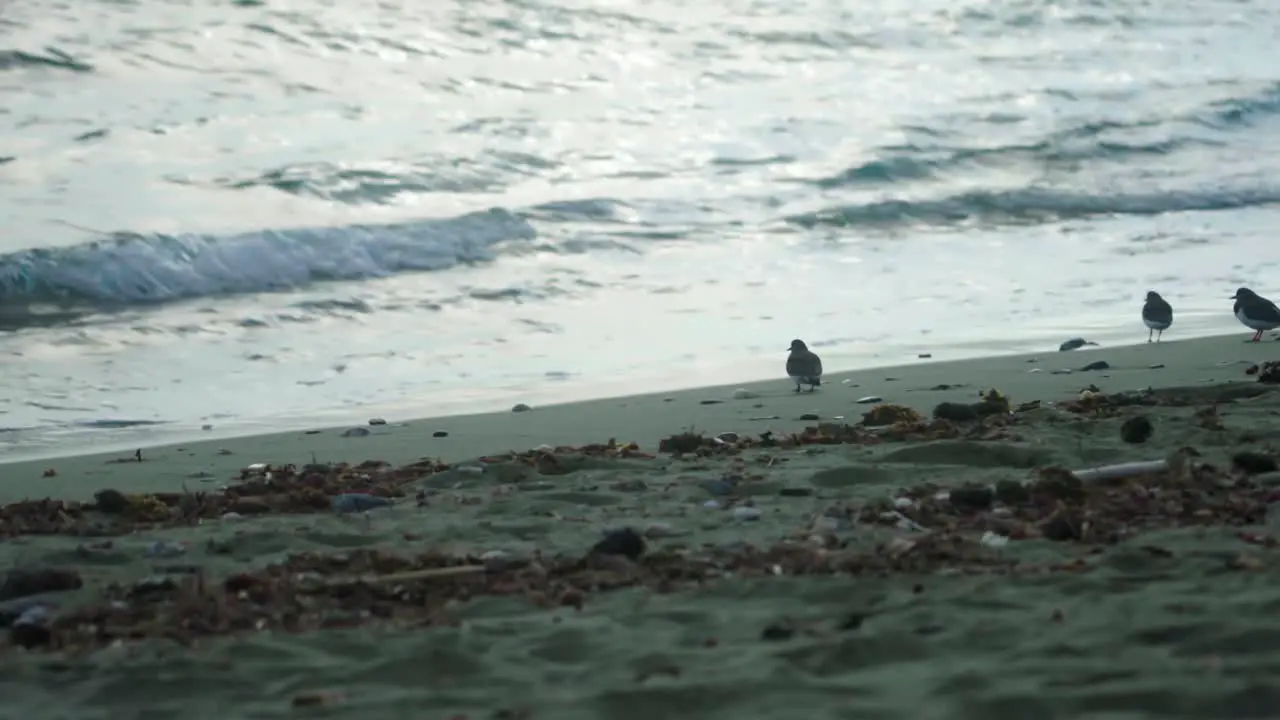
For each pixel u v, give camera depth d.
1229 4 136.00
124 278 63.97
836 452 32.22
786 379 48.28
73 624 19.78
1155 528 22.38
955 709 14.66
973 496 25.06
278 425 43.28
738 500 27.47
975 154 95.00
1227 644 16.08
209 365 52.53
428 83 101.31
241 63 99.88
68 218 70.81
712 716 14.95
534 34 112.62
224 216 73.00
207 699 16.34
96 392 48.31
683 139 94.50
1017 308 61.19
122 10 104.75
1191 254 73.56
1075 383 43.44
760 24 120.56
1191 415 33.81
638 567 21.67
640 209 80.06
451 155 86.88
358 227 71.19
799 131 97.75
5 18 100.56
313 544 25.14
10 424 43.72
